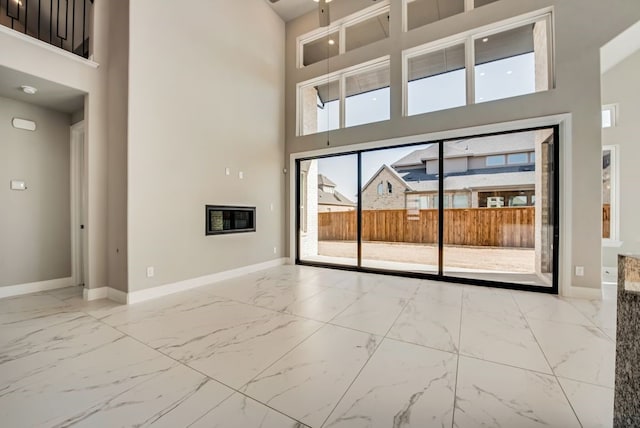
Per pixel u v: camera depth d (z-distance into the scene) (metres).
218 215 4.05
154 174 3.24
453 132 3.91
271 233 5.14
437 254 4.18
